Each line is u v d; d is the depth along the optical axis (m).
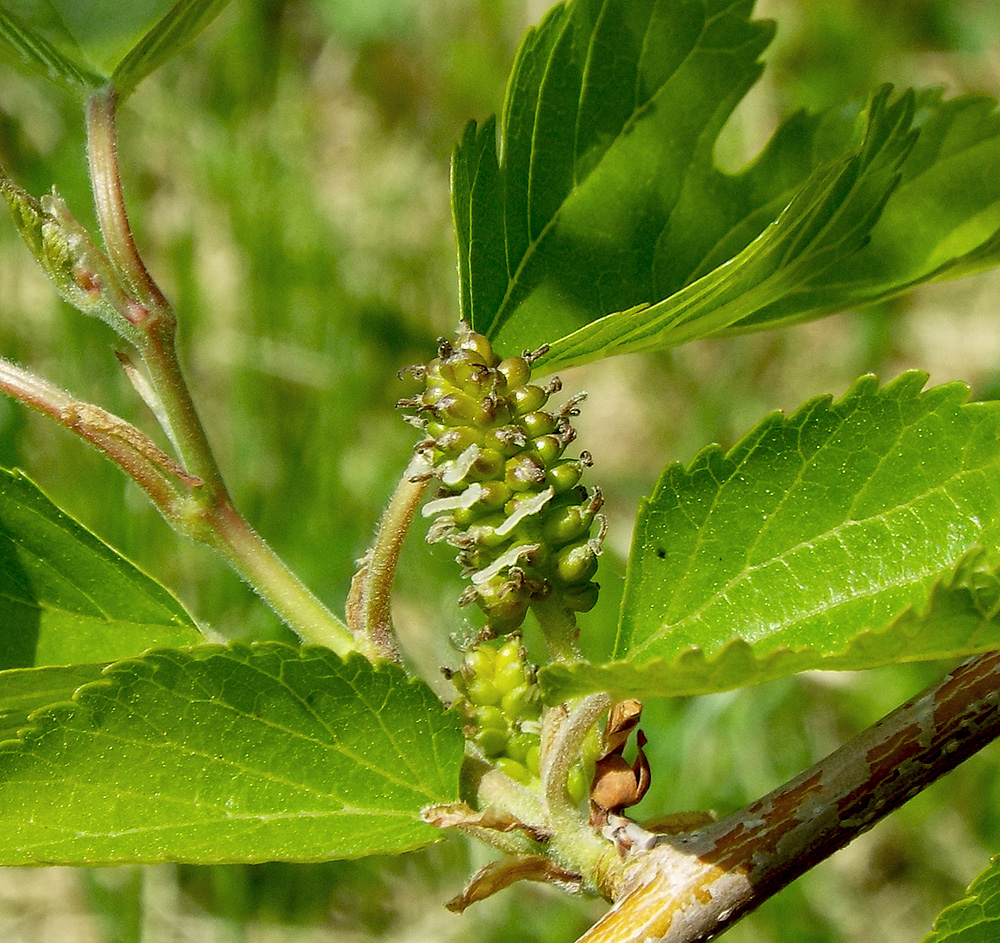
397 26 0.48
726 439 0.41
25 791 0.16
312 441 0.36
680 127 0.18
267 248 0.38
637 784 0.16
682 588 0.17
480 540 0.16
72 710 0.16
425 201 0.43
